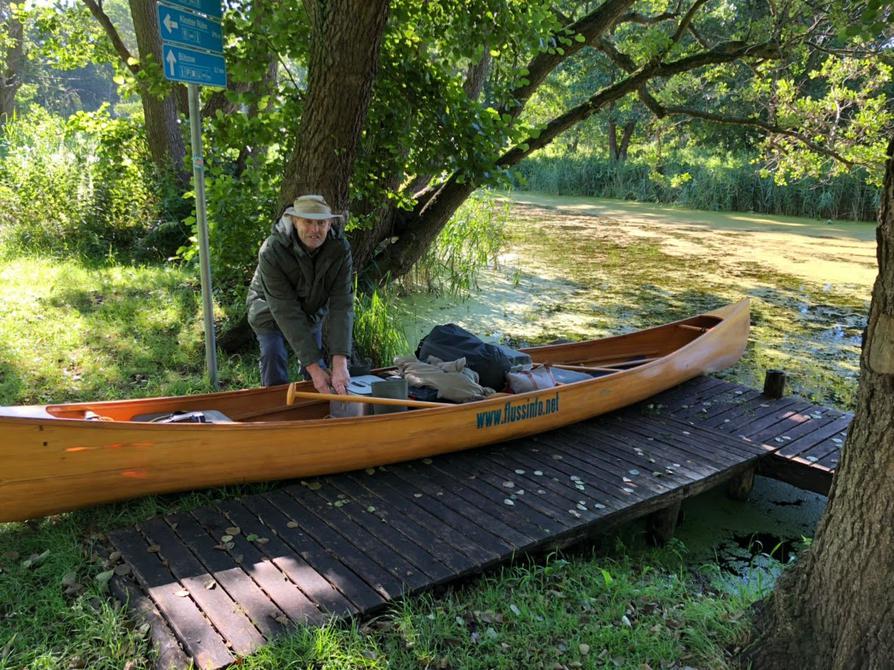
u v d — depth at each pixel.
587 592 3.04
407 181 8.12
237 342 5.91
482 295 8.98
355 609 2.69
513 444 4.46
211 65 4.47
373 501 3.60
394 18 5.95
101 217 9.07
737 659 2.51
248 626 2.56
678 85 10.78
